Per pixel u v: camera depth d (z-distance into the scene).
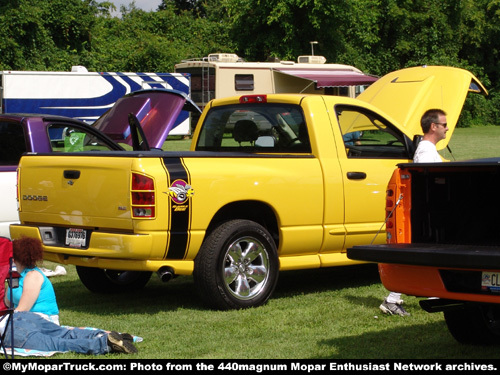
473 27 46.56
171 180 6.00
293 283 7.75
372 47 44.00
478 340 5.22
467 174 4.73
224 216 6.66
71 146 8.34
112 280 7.39
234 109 7.71
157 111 9.99
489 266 4.05
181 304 6.78
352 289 7.35
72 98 27.72
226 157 6.43
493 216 4.66
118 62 37.75
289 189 6.70
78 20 36.66
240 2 40.19
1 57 33.44
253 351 5.14
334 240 7.03
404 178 4.83
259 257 6.58
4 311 4.65
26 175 6.78
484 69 48.44
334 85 29.81
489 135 34.09
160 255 6.02
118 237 5.96
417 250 4.35
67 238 6.45
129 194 5.93
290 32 39.00
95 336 5.06
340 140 7.16
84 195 6.25
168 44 39.62
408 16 43.72
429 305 4.53
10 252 4.72
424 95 10.31
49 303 5.21
